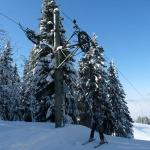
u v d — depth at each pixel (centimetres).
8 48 3322
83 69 3794
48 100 2847
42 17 2875
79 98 3659
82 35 1493
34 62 2914
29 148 1080
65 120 2714
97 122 1254
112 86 4506
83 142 1256
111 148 1176
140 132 10575
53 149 1106
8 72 3048
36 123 1789
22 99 3275
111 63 4700
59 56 1655
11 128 1498
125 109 4950
